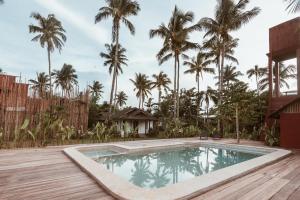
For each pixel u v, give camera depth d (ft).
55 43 101.96
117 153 36.40
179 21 77.00
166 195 13.12
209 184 15.48
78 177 17.69
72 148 31.94
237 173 18.97
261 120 65.82
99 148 37.37
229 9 71.77
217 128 68.03
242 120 58.54
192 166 30.99
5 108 38.78
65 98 51.16
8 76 41.88
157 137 68.03
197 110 108.37
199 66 111.34
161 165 31.30
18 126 38.47
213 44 79.61
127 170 27.66
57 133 41.47
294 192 15.02
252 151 40.60
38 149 32.19
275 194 14.57
